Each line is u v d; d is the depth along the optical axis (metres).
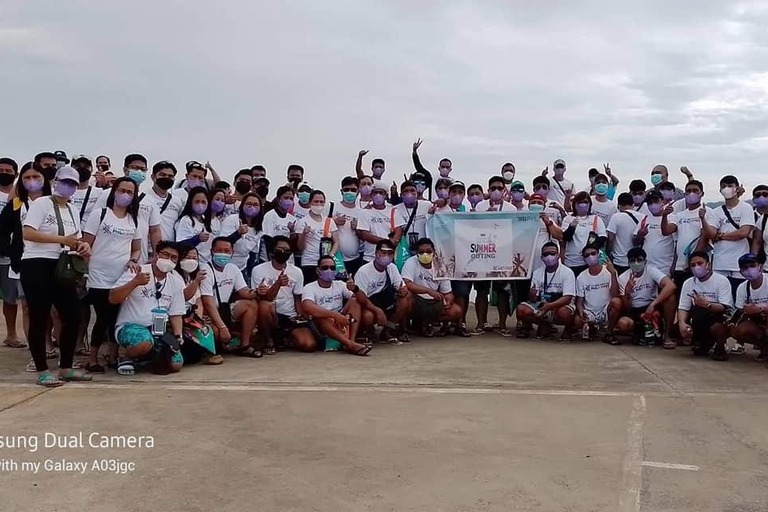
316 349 8.31
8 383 6.36
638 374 6.98
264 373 6.95
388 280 8.70
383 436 4.90
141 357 6.87
